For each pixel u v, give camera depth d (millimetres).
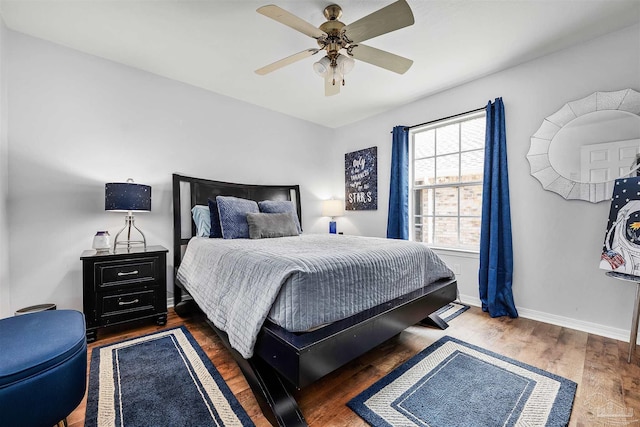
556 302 2436
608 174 2160
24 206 2209
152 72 2820
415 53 2422
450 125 3293
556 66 2402
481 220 2779
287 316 1298
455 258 3092
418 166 3615
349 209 4379
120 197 2303
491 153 2742
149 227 2826
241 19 2002
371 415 1334
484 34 2166
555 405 1391
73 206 2418
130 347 2016
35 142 2250
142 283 2348
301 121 4203
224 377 1653
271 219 2898
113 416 1320
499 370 1703
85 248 2473
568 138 2342
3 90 2078
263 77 2902
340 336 1328
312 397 1477
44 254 2289
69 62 2395
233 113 3449
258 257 1626
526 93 2572
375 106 3682
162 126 2898
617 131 2119
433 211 3498
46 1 1833
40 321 1303
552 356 1870
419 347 2014
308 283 1347
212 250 2152
